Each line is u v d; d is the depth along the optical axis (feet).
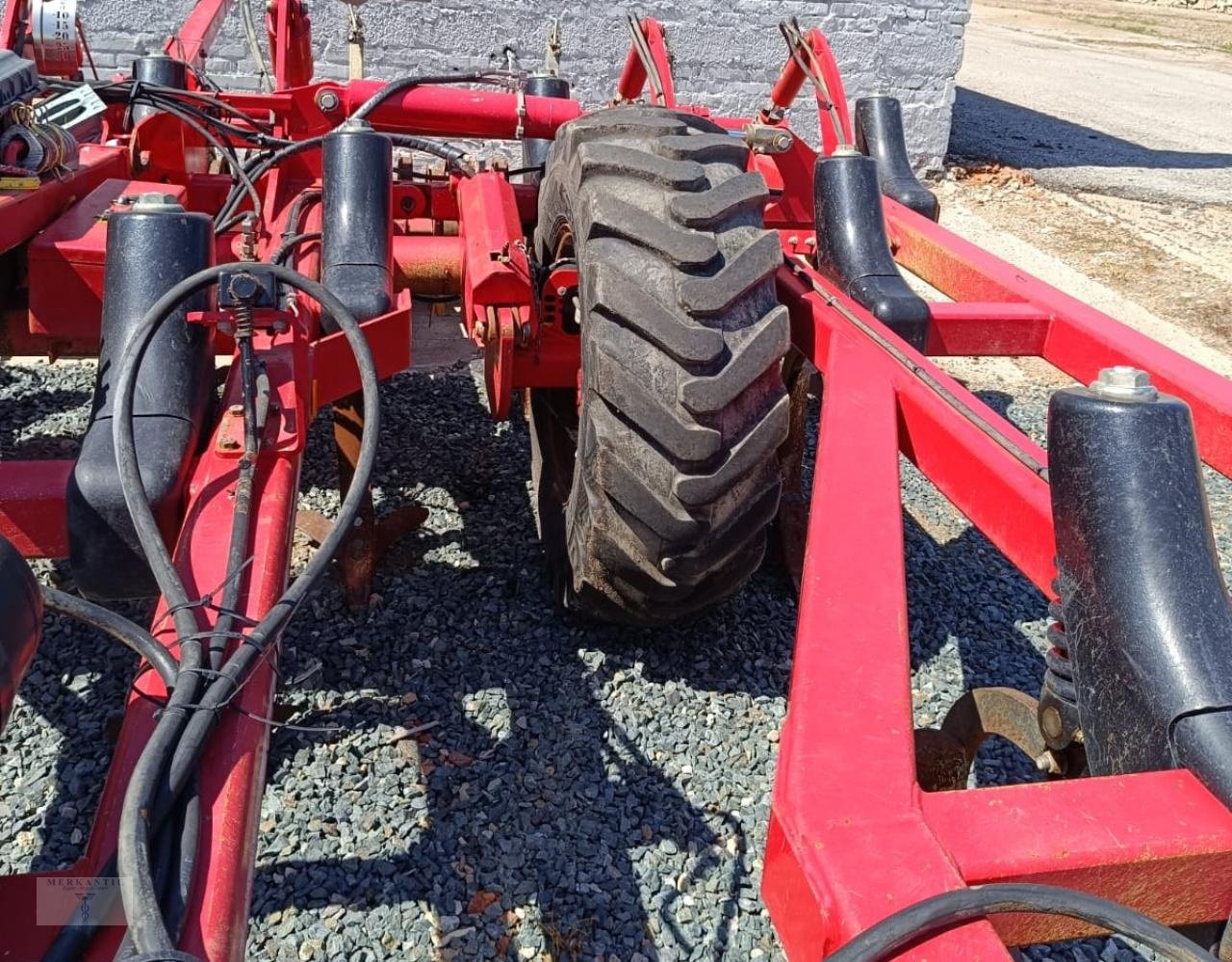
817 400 15.67
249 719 4.23
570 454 9.67
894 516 5.34
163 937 3.10
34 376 14.64
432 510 11.62
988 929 3.18
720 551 7.61
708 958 6.72
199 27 13.74
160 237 6.45
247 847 3.85
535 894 7.06
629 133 8.32
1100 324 8.46
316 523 10.66
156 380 6.02
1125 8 94.84
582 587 8.21
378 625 9.57
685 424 7.06
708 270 7.19
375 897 6.94
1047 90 46.75
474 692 8.83
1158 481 4.44
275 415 6.15
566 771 8.09
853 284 8.87
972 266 10.15
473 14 23.81
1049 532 5.28
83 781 7.67
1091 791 3.82
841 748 3.91
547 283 8.77
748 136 11.14
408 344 8.31
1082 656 4.58
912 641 10.29
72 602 4.58
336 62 23.68
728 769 8.23
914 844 3.51
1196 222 27.14
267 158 10.55
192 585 4.94
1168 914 3.83
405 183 11.68
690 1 24.63
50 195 8.29
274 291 5.95
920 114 27.40
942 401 6.52
